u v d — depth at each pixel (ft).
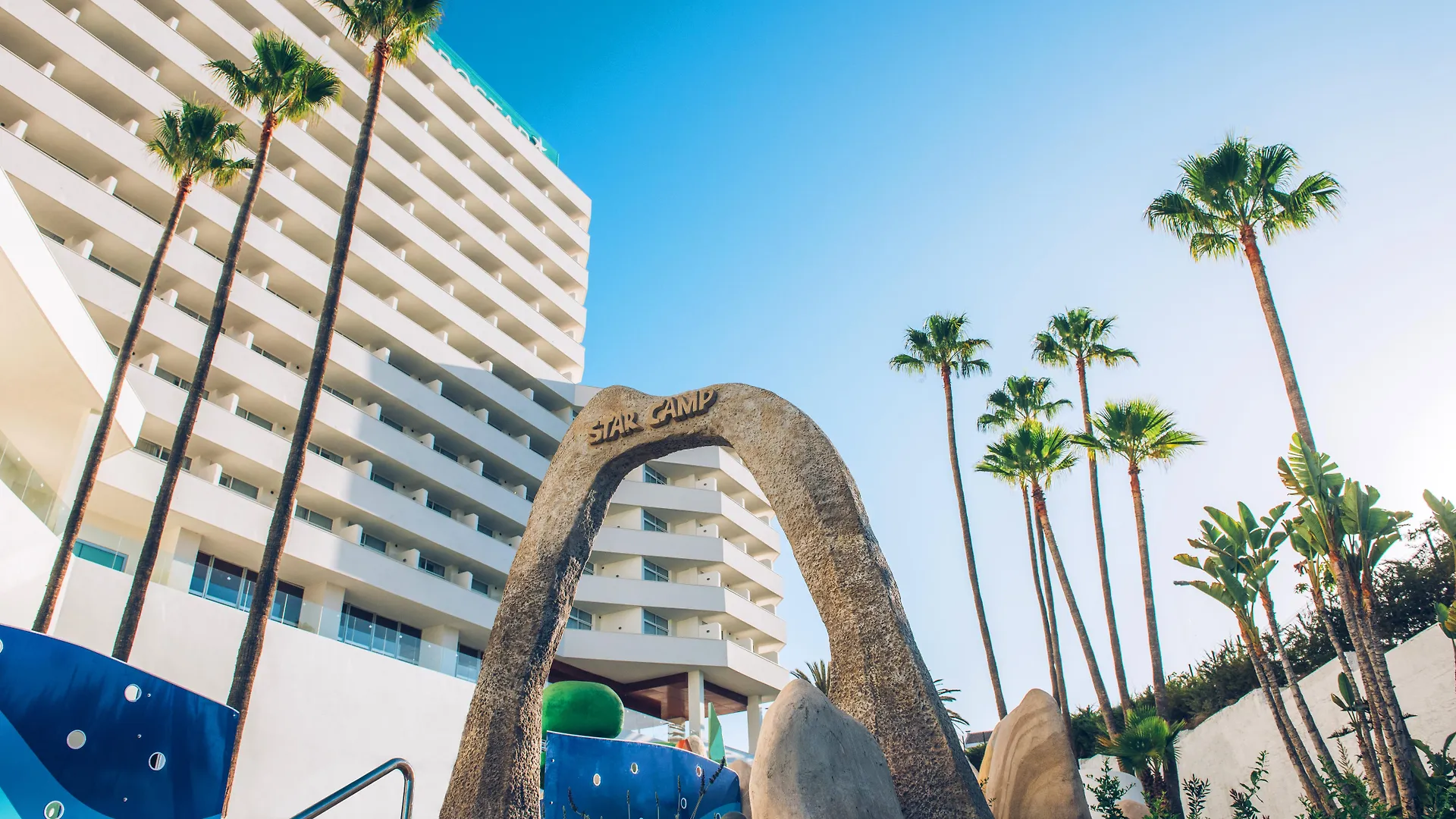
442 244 137.69
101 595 59.36
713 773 39.29
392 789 67.77
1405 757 38.47
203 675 61.57
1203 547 52.37
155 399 89.86
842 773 20.90
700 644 134.21
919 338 102.37
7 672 21.83
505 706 27.04
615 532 142.41
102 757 23.17
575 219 179.22
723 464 162.09
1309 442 55.47
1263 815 64.08
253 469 98.94
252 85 70.18
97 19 104.06
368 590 105.40
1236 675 80.23
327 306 60.49
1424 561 67.41
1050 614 93.91
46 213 90.63
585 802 34.09
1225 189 63.10
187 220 104.53
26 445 67.56
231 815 58.13
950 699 112.57
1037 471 93.20
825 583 25.22
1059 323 97.71
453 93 158.40
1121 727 87.40
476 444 129.29
